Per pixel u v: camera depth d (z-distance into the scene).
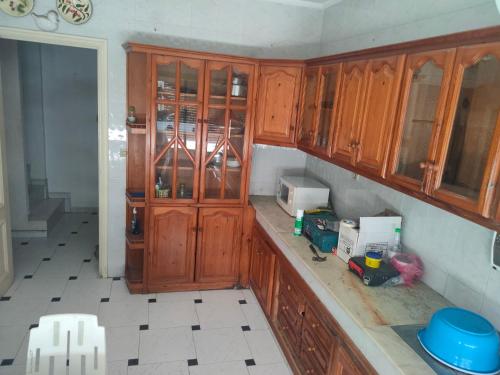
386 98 1.99
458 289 1.95
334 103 2.53
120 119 3.31
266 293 3.09
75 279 3.58
